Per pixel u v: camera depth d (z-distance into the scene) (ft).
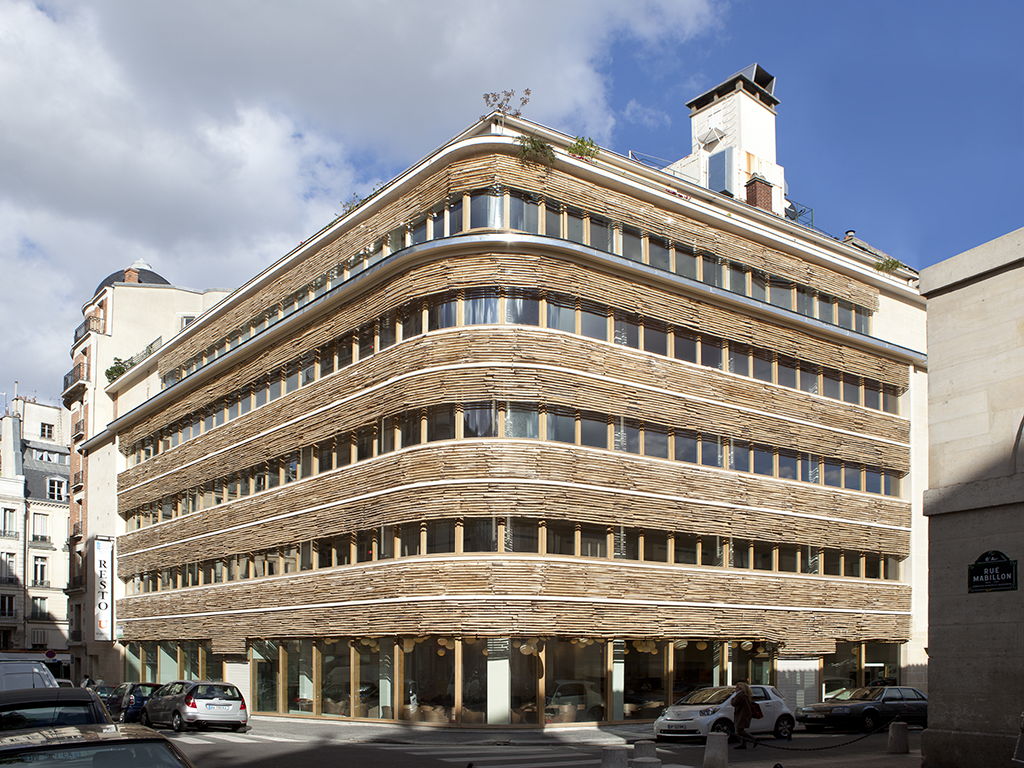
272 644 116.98
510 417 91.45
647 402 100.01
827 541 115.85
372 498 98.63
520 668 88.99
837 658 117.60
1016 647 46.60
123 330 199.52
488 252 93.76
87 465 190.39
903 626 123.44
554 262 95.14
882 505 123.85
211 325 143.23
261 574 120.47
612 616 93.50
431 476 91.56
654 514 98.58
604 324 98.99
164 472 151.12
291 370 119.44
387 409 98.22
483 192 95.40
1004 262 50.08
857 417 122.93
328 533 105.81
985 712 47.34
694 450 104.53
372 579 97.25
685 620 99.60
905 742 66.80
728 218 111.96
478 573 88.17
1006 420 49.34
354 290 106.01
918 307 136.05
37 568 246.06
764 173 148.36
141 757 23.17
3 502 240.32
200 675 134.62
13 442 248.93
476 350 92.12
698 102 157.69
